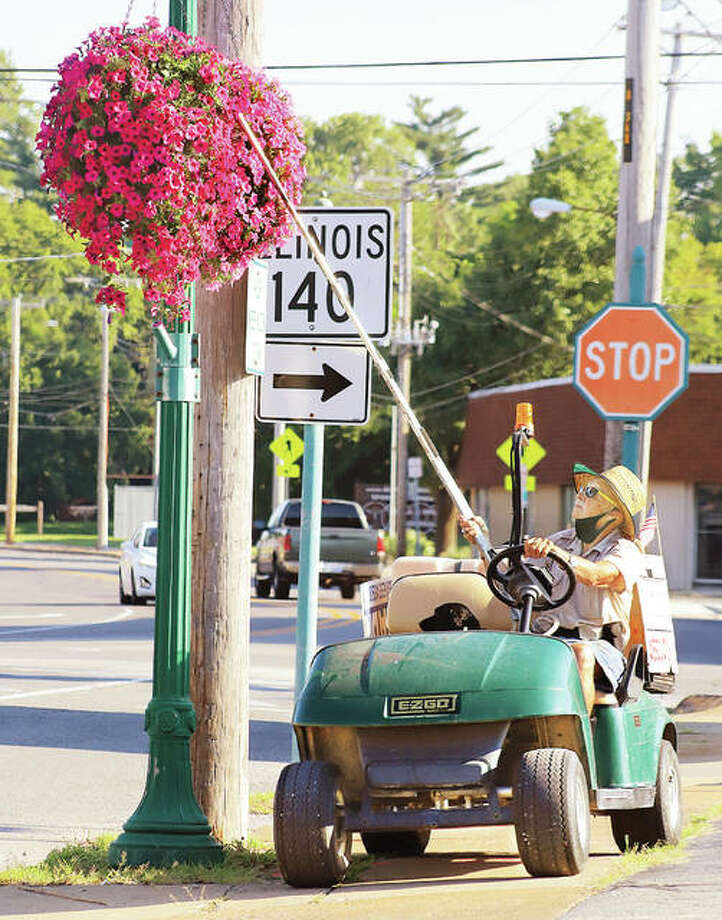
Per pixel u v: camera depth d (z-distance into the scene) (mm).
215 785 12016
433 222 145375
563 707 10109
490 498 71625
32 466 150125
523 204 90688
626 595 11688
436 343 91625
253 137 10344
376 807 10570
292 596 52406
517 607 11133
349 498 110812
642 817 11445
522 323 88688
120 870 11133
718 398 56812
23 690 24031
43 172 10445
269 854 11633
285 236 10945
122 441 151750
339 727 10586
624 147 29625
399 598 11953
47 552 99688
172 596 11586
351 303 13297
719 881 9859
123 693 23688
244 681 12195
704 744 18375
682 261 95000
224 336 12078
